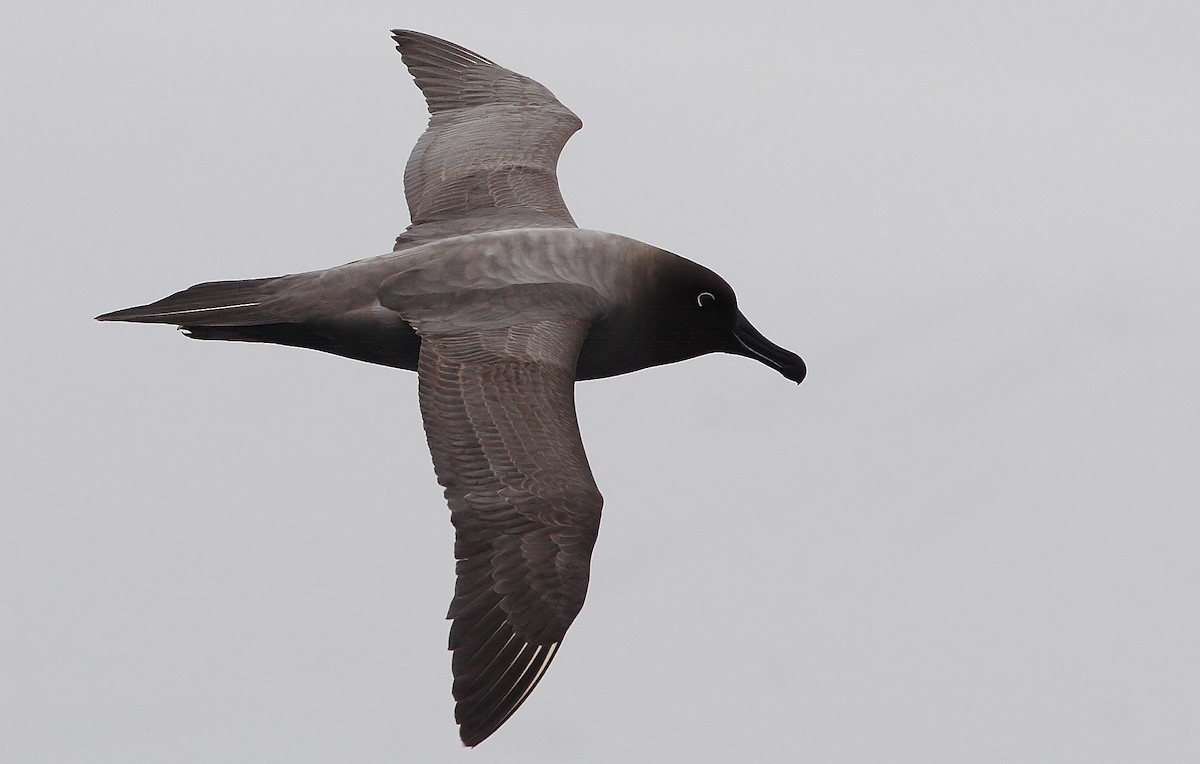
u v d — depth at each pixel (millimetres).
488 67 19578
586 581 13234
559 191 17812
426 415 14141
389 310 15094
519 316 14945
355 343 15320
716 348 16688
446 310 14977
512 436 13781
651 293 15977
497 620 13000
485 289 15172
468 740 12648
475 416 13977
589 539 13352
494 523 13352
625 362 16375
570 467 13617
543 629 13008
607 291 15703
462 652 12891
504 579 13125
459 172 17938
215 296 15344
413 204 17922
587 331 15219
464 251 15469
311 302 15195
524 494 13422
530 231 15828
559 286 15383
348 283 15250
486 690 12805
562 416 14070
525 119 18797
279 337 15359
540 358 14500
